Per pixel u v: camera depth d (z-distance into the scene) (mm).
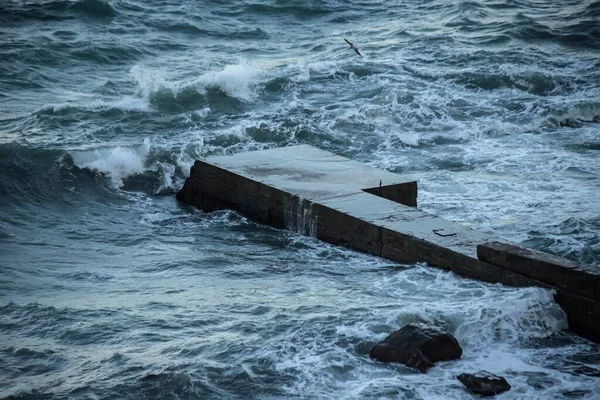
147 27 47625
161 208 27734
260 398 15617
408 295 19828
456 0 54250
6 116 33875
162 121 34125
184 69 41062
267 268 22172
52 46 42562
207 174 27438
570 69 40375
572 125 34500
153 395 15711
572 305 18859
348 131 33406
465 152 31641
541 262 19344
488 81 38375
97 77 39844
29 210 26766
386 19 51219
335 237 23766
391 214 23406
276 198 25250
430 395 15758
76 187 28484
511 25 46906
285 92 37344
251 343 17484
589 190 27594
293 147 29391
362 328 18062
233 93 36719
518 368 16938
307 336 17734
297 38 47688
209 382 16062
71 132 32344
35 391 15797
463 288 20047
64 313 19078
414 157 31234
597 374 16859
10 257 22922
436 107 35625
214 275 21734
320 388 15945
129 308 19422
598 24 47469
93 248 23938
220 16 50875
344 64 40500
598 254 22547
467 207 26234
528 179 28719
